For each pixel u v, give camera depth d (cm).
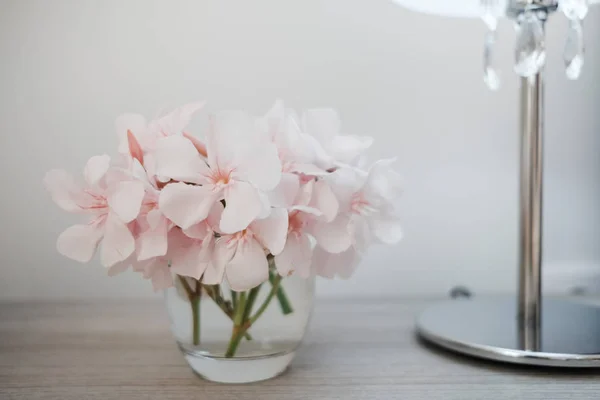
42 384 47
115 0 64
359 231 46
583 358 48
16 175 64
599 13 66
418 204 66
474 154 66
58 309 62
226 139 43
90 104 64
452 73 66
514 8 53
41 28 64
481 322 55
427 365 49
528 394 45
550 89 66
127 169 44
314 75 65
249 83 65
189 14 65
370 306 64
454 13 58
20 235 64
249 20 65
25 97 64
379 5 65
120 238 43
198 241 44
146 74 65
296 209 43
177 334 47
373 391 45
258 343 46
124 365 50
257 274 43
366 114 66
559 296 65
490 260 66
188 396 45
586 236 67
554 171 67
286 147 44
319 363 50
